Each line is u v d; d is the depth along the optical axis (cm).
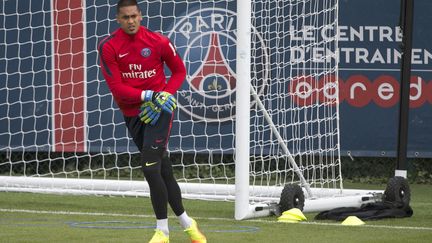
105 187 3728
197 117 4338
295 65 4128
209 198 3597
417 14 4538
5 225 2864
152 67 2420
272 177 4291
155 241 2347
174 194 2409
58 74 4444
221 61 4297
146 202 3744
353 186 4472
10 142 4469
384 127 4541
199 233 2427
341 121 4534
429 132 4562
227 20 4278
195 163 4347
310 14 3928
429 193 4309
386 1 4509
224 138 4362
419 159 4703
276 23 3934
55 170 4709
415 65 4550
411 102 4556
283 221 3055
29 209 3388
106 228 2805
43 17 4441
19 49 4456
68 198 3872
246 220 3081
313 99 4200
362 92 4525
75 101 4441
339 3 4509
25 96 4466
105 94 4431
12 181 3794
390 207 3306
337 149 4047
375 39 4519
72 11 4425
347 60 4512
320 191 3591
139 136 2452
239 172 3095
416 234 2745
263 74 4031
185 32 4306
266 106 4053
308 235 2684
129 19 2367
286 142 3922
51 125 4453
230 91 4312
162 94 2348
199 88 4319
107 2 4419
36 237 2562
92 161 4675
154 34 2427
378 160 4684
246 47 3034
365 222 3062
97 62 4425
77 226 2853
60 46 4434
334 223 3016
